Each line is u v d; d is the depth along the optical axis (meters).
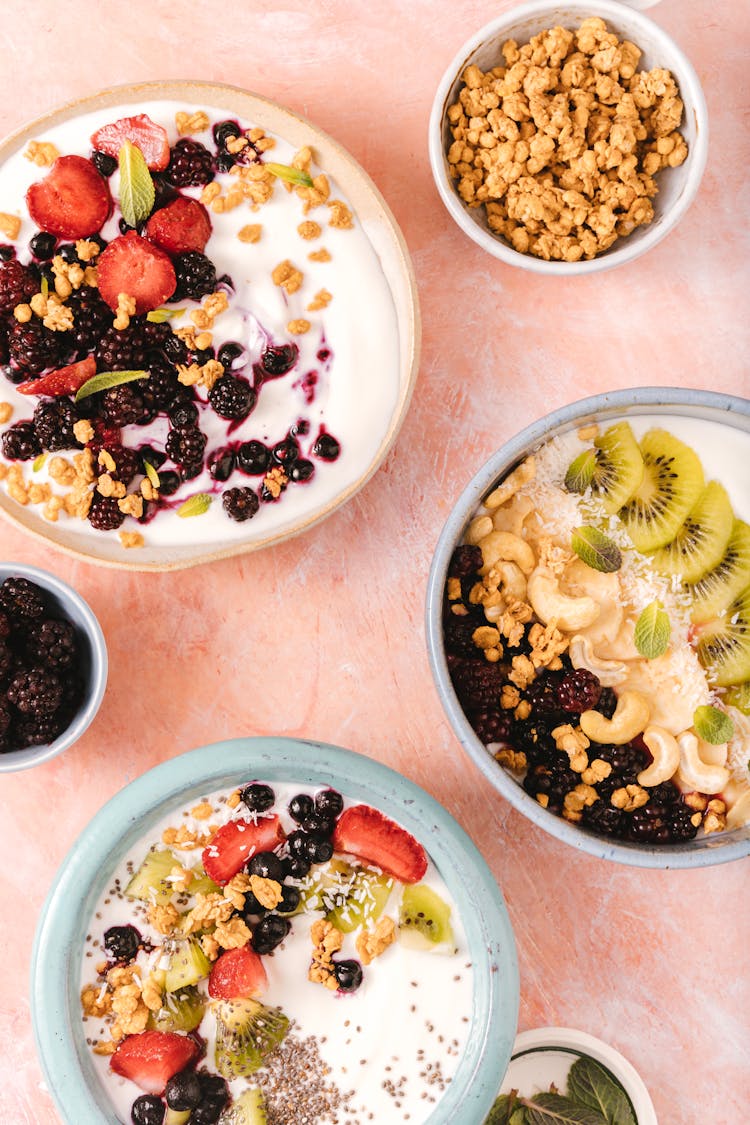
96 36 0.72
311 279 0.68
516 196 0.70
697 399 0.67
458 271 0.74
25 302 0.67
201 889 0.68
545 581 0.69
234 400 0.67
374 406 0.69
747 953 0.74
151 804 0.66
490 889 0.67
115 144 0.67
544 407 0.74
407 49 0.73
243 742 0.67
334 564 0.74
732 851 0.66
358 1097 0.68
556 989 0.74
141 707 0.74
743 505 0.70
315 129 0.67
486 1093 0.67
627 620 0.70
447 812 0.67
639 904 0.74
